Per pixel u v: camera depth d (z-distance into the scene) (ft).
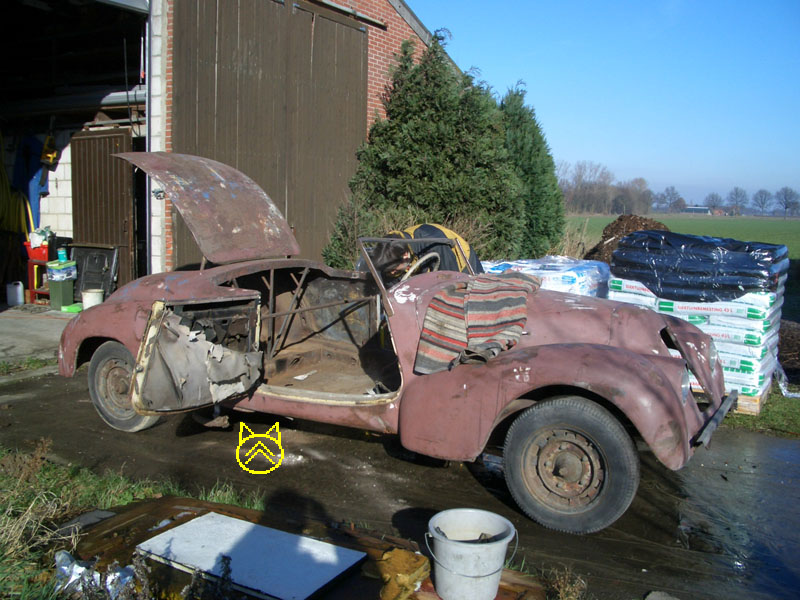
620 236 43.78
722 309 19.74
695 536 12.53
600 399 12.80
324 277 20.56
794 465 16.38
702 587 10.70
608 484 12.00
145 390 13.16
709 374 14.92
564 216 46.80
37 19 35.42
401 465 15.71
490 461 16.11
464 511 10.11
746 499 14.29
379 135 36.91
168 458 15.81
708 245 20.10
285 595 8.86
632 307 14.79
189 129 28.09
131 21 31.01
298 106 33.42
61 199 36.22
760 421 19.48
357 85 37.17
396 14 39.58
